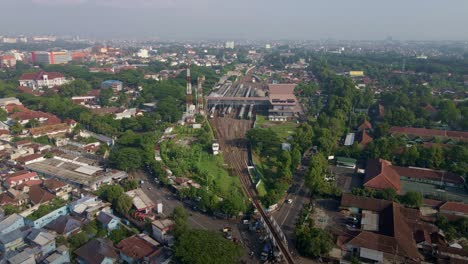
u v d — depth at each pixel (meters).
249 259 89.81
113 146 170.12
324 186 122.38
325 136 166.62
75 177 130.12
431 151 144.75
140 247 88.81
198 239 82.75
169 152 159.88
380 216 106.38
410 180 136.62
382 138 161.88
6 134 177.50
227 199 110.25
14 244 89.00
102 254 83.75
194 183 130.38
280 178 133.50
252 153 162.75
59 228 96.00
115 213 111.94
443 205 112.00
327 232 98.19
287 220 109.75
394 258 87.06
